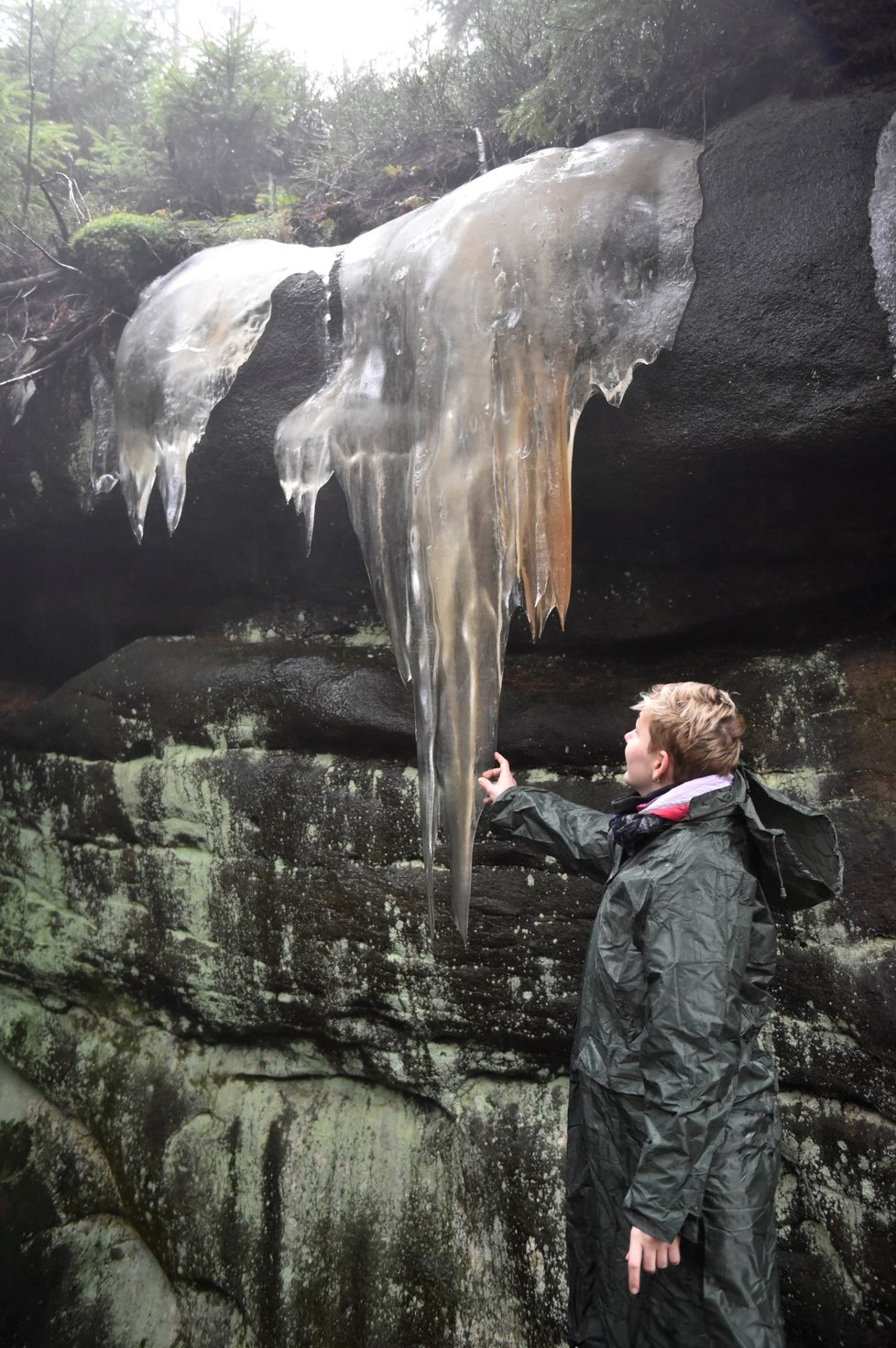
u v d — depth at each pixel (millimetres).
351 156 4672
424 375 2758
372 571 2986
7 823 4598
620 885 1853
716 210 2514
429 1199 3213
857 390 2357
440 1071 3256
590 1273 1975
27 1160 4234
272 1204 3502
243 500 3561
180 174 5312
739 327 2461
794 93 2607
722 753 1924
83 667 4836
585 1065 1889
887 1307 2457
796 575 2885
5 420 4035
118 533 4121
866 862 2564
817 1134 2619
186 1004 3865
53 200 3988
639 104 3248
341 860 3369
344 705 3359
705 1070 1646
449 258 2740
